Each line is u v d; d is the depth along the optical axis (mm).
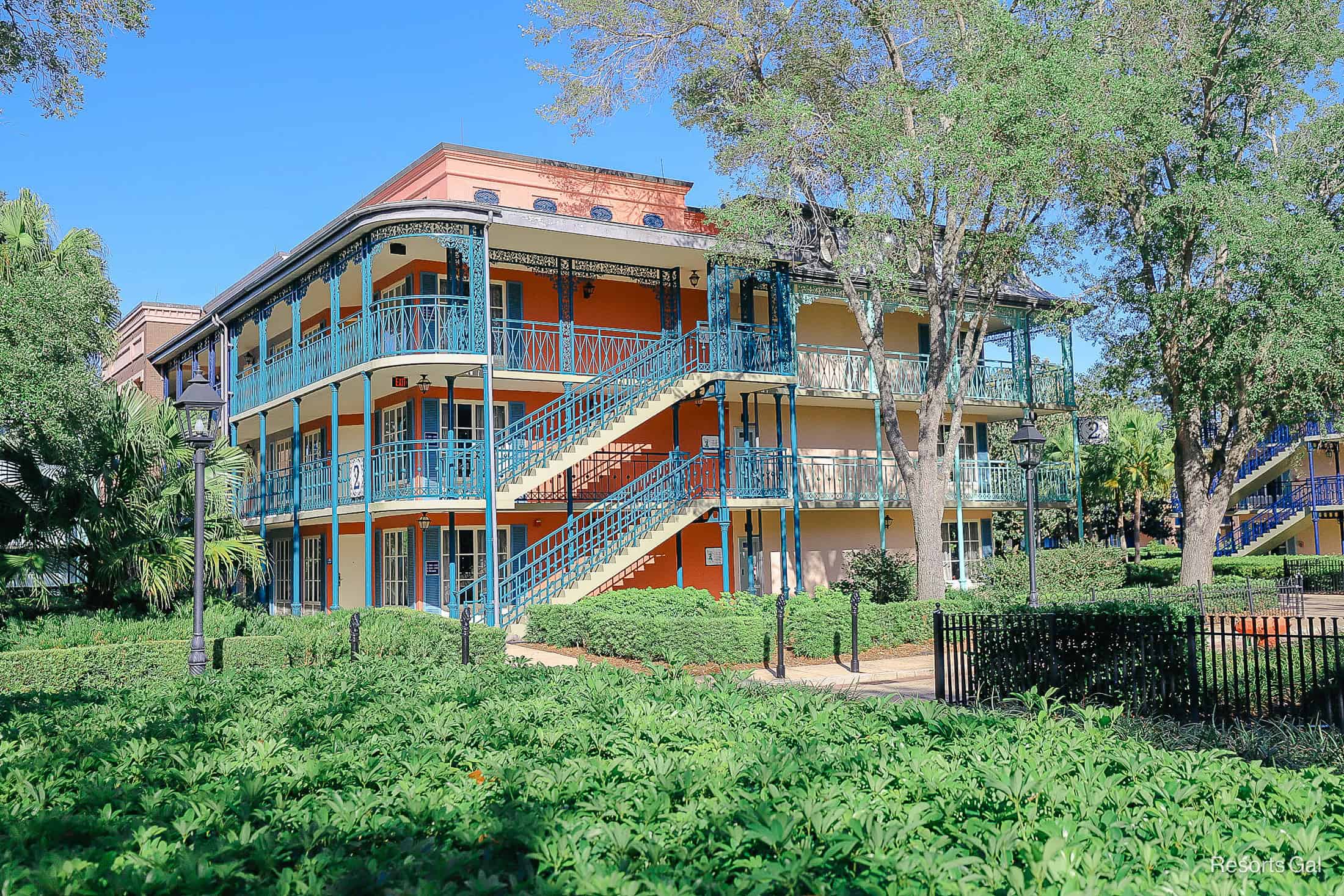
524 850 3736
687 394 20516
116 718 6617
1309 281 18469
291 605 24125
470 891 3225
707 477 22984
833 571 24984
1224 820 3873
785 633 14906
